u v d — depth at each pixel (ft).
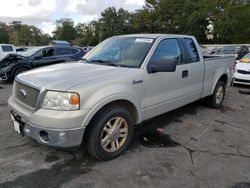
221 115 19.16
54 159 11.82
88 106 10.41
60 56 36.65
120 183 10.19
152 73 13.26
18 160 11.62
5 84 32.40
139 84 12.55
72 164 11.45
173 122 17.21
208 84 18.86
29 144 13.17
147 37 14.65
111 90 11.18
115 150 12.00
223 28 133.49
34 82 10.90
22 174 10.59
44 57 35.40
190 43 16.97
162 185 10.13
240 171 11.30
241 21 130.52
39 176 10.49
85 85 10.59
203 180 10.54
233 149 13.46
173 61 12.72
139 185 10.09
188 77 16.14
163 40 14.57
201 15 143.54
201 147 13.56
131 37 15.25
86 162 11.66
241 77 31.22
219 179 10.65
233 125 17.08
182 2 157.48
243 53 58.90
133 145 13.53
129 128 12.43
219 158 12.41
